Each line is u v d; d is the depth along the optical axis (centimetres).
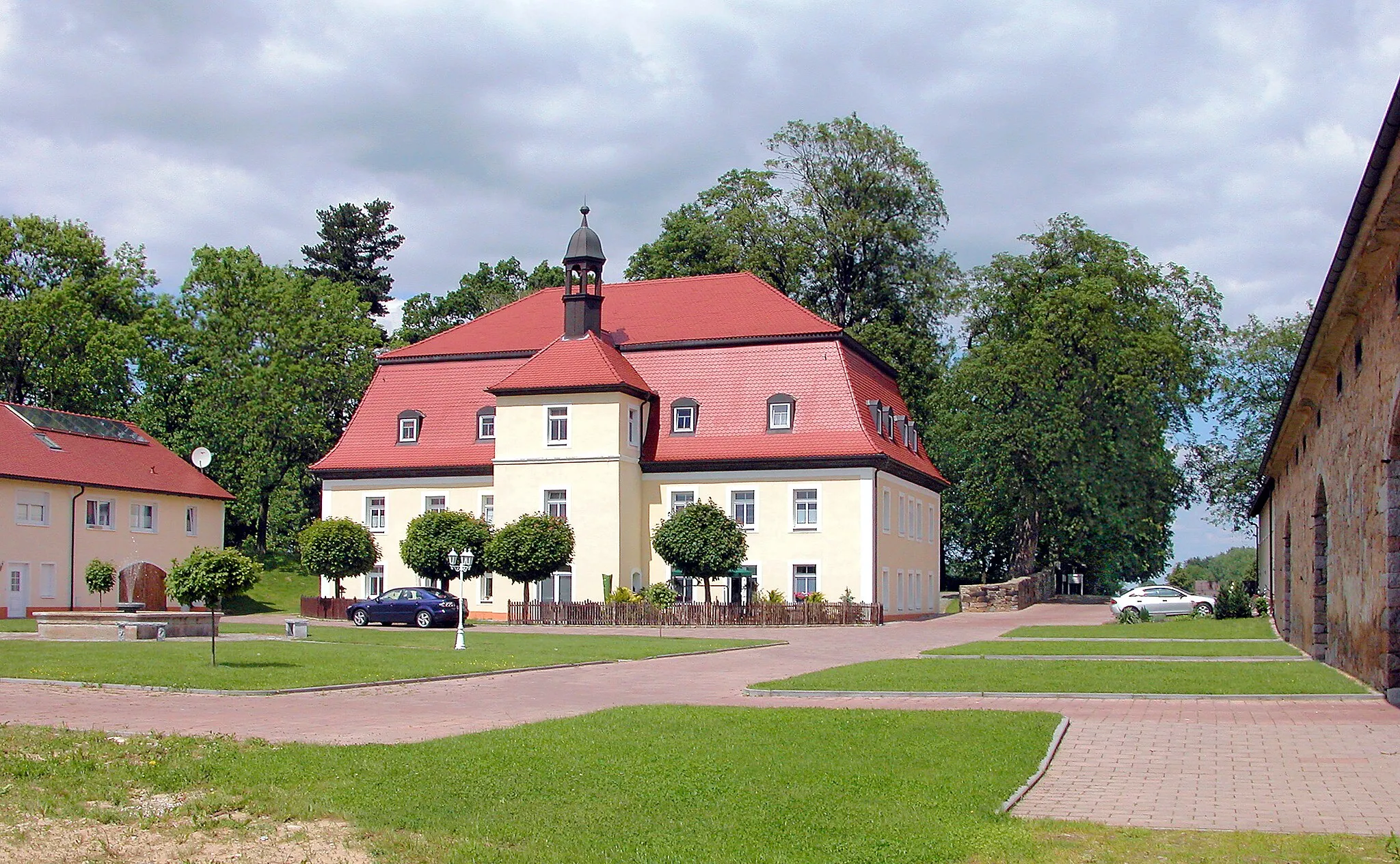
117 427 6400
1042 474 6812
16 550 5369
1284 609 3722
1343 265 1962
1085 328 6538
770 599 5162
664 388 5734
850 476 5369
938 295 7188
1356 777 1392
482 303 9538
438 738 1639
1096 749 1588
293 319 7556
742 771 1380
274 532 7794
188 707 1956
